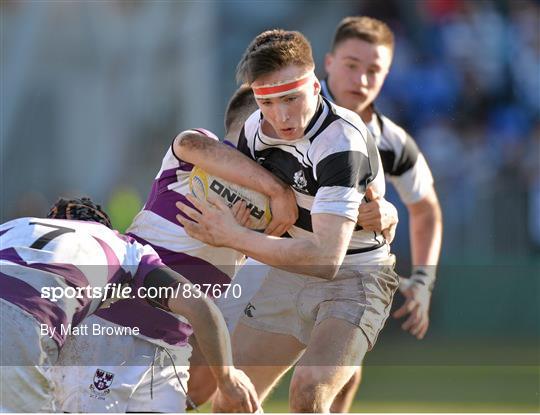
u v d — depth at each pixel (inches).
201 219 537.6
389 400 1010.7
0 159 1941.4
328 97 696.4
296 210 551.8
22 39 1974.7
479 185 1568.7
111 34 1950.1
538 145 1670.8
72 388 530.6
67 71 1966.0
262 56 511.2
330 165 521.0
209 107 1918.1
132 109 1935.3
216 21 1951.3
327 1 1946.4
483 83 1707.7
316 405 526.0
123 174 1909.4
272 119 522.6
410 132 1654.8
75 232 500.4
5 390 466.6
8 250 488.4
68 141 1948.8
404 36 1764.3
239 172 546.6
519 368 1208.2
